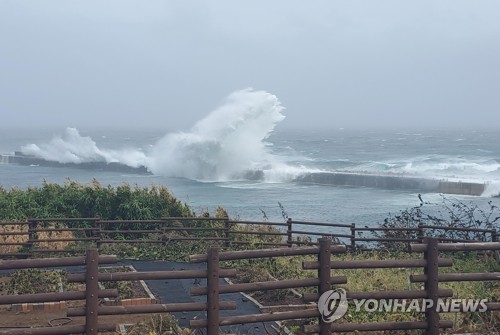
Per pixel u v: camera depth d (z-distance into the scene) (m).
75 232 17.80
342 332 7.36
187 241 16.62
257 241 16.83
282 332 8.41
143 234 17.81
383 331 7.86
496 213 29.98
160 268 14.17
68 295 6.41
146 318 9.38
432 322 7.14
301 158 79.56
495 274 7.24
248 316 6.79
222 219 16.52
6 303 6.25
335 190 44.41
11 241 16.41
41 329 6.34
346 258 14.63
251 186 47.41
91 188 19.59
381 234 20.44
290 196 40.28
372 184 46.84
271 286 6.81
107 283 11.02
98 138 158.25
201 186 47.25
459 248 7.23
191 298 10.95
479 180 43.91
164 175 56.03
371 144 127.69
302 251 6.89
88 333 6.41
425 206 34.06
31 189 20.22
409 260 7.14
